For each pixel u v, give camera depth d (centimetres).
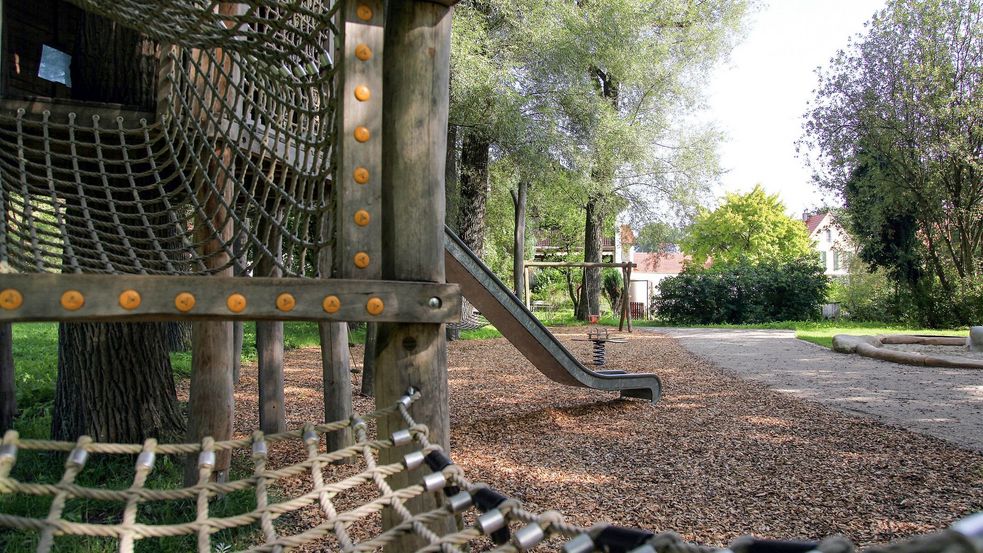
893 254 2139
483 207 1513
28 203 293
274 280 190
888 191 2055
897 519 360
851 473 449
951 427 591
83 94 445
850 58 2120
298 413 666
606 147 1597
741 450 516
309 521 360
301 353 1196
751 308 2353
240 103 385
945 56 1959
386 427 226
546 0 1426
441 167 227
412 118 222
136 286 176
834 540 97
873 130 2042
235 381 808
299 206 254
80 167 377
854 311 2347
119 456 450
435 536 157
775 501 393
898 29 2050
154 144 360
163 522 354
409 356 224
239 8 356
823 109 2184
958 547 72
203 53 369
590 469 467
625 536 123
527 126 1347
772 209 3734
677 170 1947
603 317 2708
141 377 480
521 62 1407
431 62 224
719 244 3750
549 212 2373
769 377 928
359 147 205
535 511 376
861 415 650
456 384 879
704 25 1869
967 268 2088
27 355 957
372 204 207
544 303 3006
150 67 444
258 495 180
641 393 731
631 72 1617
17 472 417
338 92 209
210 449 188
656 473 456
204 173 323
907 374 955
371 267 207
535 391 823
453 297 217
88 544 317
